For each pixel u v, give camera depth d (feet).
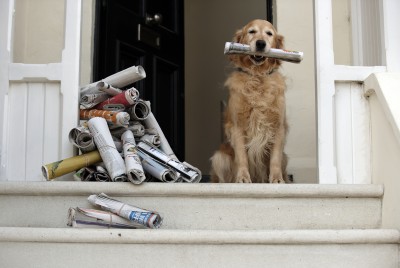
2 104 7.40
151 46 11.87
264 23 8.98
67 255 5.56
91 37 10.82
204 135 15.19
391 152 6.49
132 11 11.50
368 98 7.41
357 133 7.39
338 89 7.49
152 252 5.55
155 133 7.74
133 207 5.90
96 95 7.51
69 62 7.48
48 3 11.35
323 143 7.27
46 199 6.24
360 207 6.37
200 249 5.58
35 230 5.56
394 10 7.72
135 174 6.12
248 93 8.45
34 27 11.31
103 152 6.73
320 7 7.52
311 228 6.25
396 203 6.18
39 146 7.45
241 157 8.39
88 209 5.86
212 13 15.55
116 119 7.07
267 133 8.43
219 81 15.23
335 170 7.22
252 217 6.19
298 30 11.68
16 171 7.41
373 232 5.73
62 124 7.39
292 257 5.65
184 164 6.98
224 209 6.18
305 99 11.53
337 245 5.72
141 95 11.48
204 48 15.49
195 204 6.17
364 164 7.32
